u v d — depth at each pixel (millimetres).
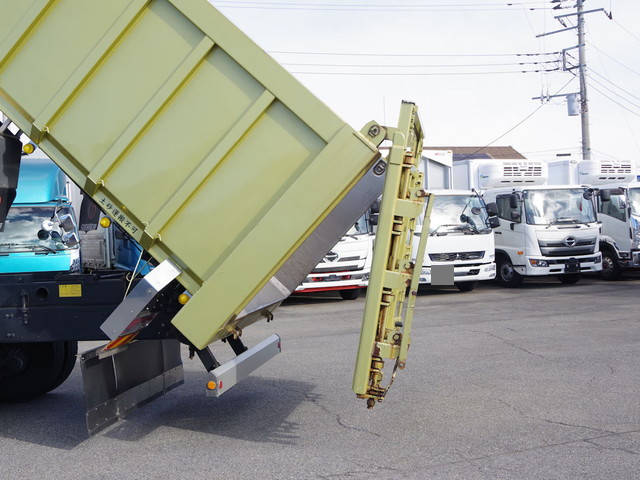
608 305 13719
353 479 4652
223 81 4941
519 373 7758
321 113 4828
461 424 5895
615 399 6570
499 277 19125
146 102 4957
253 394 7152
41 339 5648
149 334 5586
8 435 5922
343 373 8062
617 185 19516
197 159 4953
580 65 35969
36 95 5020
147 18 4984
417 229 16719
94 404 5316
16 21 5008
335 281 15641
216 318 4855
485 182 19766
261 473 4820
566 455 5031
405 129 5070
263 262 4828
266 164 4918
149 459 5188
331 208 4926
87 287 5605
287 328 11883
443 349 9336
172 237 4996
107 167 4973
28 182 9430
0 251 9164
